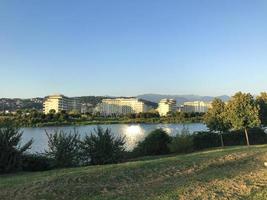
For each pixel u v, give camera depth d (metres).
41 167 20.25
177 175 13.12
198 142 39.25
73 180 11.74
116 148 22.34
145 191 10.80
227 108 42.31
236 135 43.00
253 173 13.81
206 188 11.23
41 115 105.06
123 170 13.35
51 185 11.16
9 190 10.73
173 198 10.03
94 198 10.00
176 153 33.03
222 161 16.22
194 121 116.62
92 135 22.23
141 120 130.50
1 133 18.53
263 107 44.00
